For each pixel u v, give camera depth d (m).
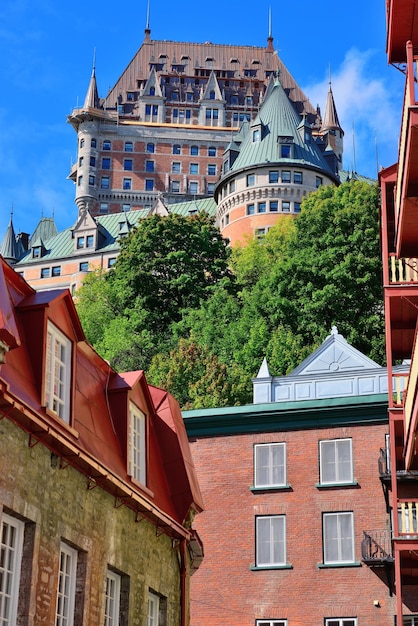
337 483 39.03
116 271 112.62
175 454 25.42
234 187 145.00
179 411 26.83
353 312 91.12
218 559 39.25
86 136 183.75
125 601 21.36
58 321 19.44
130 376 23.34
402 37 24.75
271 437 40.34
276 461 40.06
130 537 21.84
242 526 39.53
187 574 25.33
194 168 186.25
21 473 17.16
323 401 39.88
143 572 22.41
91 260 155.75
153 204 182.38
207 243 114.12
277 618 38.00
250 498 39.84
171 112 197.62
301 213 102.50
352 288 92.56
